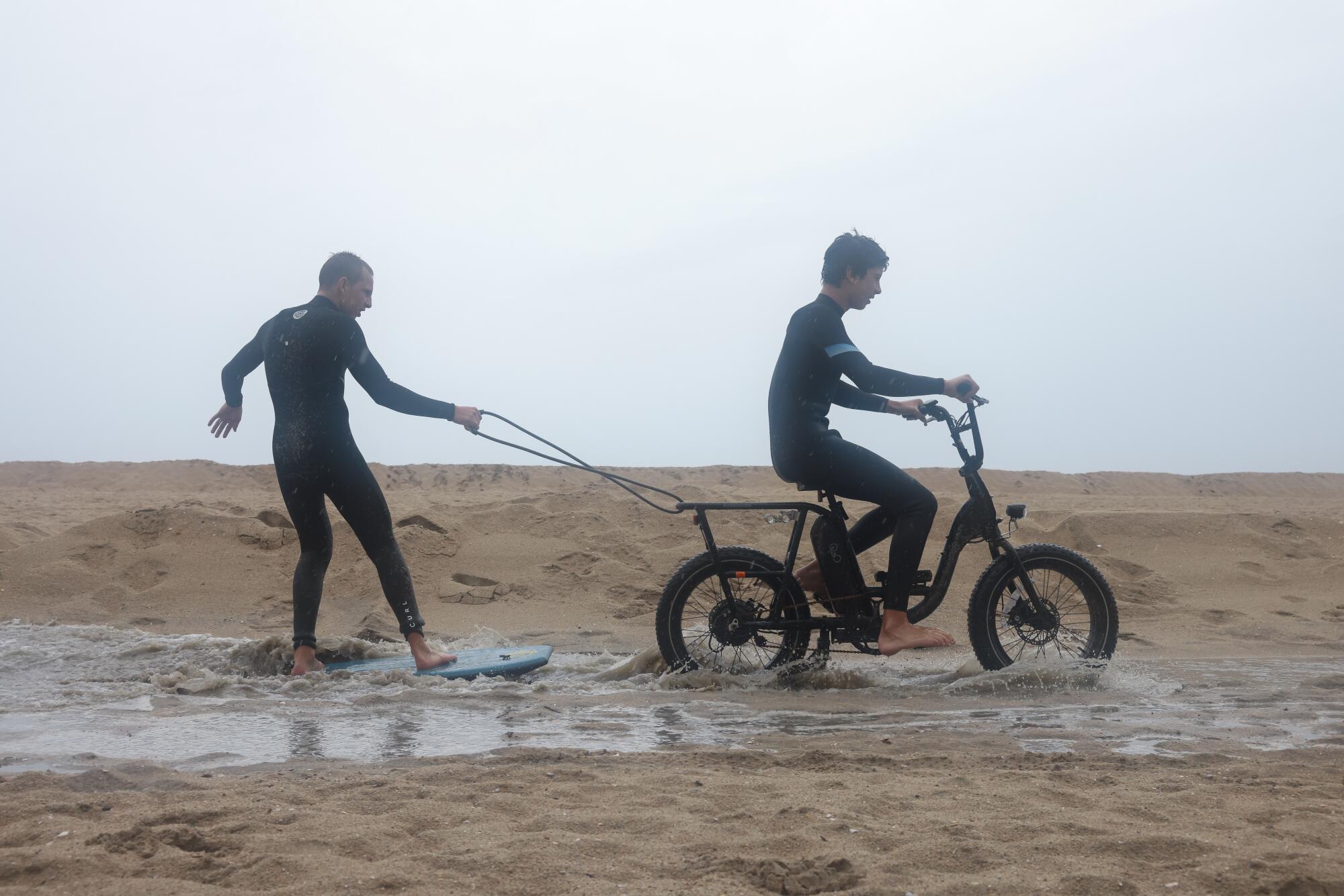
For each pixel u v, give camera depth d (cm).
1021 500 1592
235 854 189
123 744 308
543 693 422
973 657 480
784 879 175
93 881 173
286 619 649
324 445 468
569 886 175
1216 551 809
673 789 241
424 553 744
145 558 723
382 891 171
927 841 197
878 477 447
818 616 482
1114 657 526
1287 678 454
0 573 702
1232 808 222
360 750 301
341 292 484
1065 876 177
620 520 854
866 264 453
